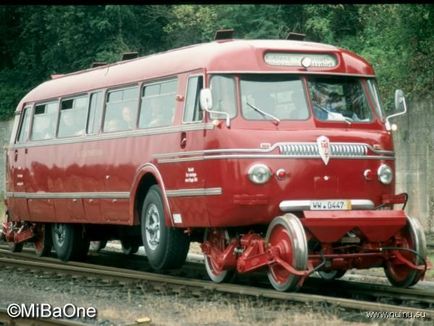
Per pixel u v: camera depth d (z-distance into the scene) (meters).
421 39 27.91
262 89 15.02
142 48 41.19
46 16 42.38
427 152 26.55
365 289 14.91
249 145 14.51
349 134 15.05
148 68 17.16
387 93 28.38
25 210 22.02
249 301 13.56
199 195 15.06
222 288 14.39
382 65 29.47
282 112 14.97
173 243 16.30
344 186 14.86
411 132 26.97
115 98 18.20
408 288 14.73
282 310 12.59
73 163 19.58
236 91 14.89
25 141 22.03
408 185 27.02
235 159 14.51
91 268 18.83
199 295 14.48
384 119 15.65
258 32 34.94
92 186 18.78
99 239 20.83
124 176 17.50
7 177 23.14
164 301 13.98
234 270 15.43
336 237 14.23
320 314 12.07
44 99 21.28
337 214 14.19
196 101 15.36
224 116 14.75
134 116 17.33
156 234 16.61
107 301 14.34
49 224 21.91
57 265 18.19
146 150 16.75
